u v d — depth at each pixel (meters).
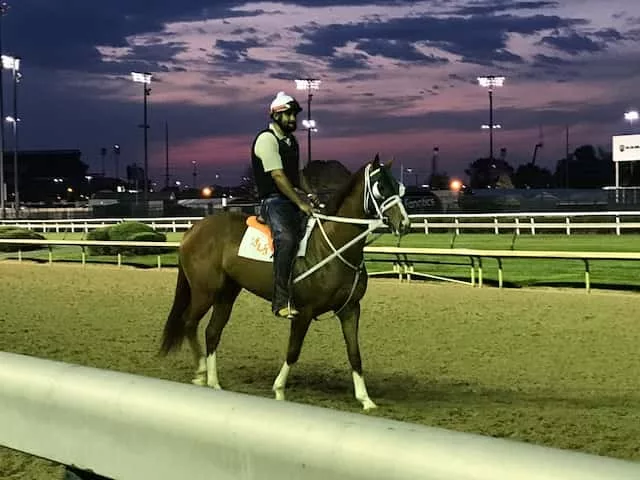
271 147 6.09
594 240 21.47
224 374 7.58
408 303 12.26
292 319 6.15
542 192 36.72
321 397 6.52
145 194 55.53
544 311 11.10
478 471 1.51
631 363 7.68
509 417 5.65
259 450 1.88
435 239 23.36
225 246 6.63
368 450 1.68
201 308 6.82
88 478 2.53
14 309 12.36
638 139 36.84
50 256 21.50
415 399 6.37
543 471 1.45
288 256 6.01
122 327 10.52
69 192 104.19
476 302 12.19
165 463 2.12
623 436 5.11
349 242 5.89
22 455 4.64
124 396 2.22
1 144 46.53
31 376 2.53
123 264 21.14
